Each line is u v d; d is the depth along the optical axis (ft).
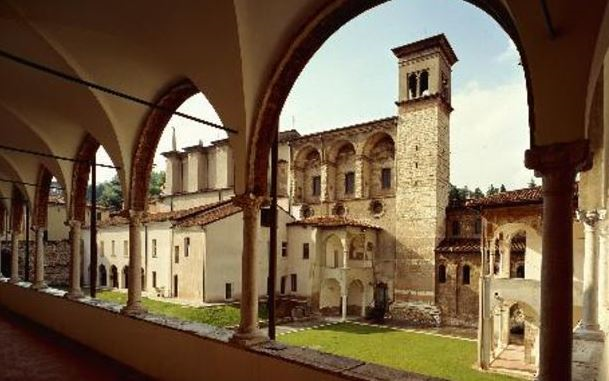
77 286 44.29
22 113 43.21
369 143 125.08
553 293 15.05
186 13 24.35
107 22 27.12
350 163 130.62
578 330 31.50
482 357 66.23
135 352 31.17
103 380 27.89
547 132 14.94
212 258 108.88
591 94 15.23
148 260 125.80
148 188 36.94
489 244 68.69
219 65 25.36
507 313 82.89
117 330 33.55
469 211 110.01
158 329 29.19
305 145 135.95
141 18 26.35
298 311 109.91
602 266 37.68
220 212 116.57
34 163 55.16
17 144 50.65
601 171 29.94
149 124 35.86
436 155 111.04
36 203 55.88
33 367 30.17
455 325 103.14
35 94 38.86
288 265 123.03
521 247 88.48
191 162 160.76
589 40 13.94
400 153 116.98
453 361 70.28
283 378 21.09
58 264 154.51
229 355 24.04
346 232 112.98
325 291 120.67
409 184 114.62
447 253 106.11
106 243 146.20
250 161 25.84
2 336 39.99
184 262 114.32
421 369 65.41
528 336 69.72
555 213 14.92
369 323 105.91
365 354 74.02
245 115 25.43
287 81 26.32
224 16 23.13
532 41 15.05
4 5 24.54
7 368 29.73
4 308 57.31
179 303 104.94
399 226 115.44
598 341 29.81
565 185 14.78
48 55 31.07
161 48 27.99
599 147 28.02
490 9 18.49
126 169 36.04
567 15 14.20
